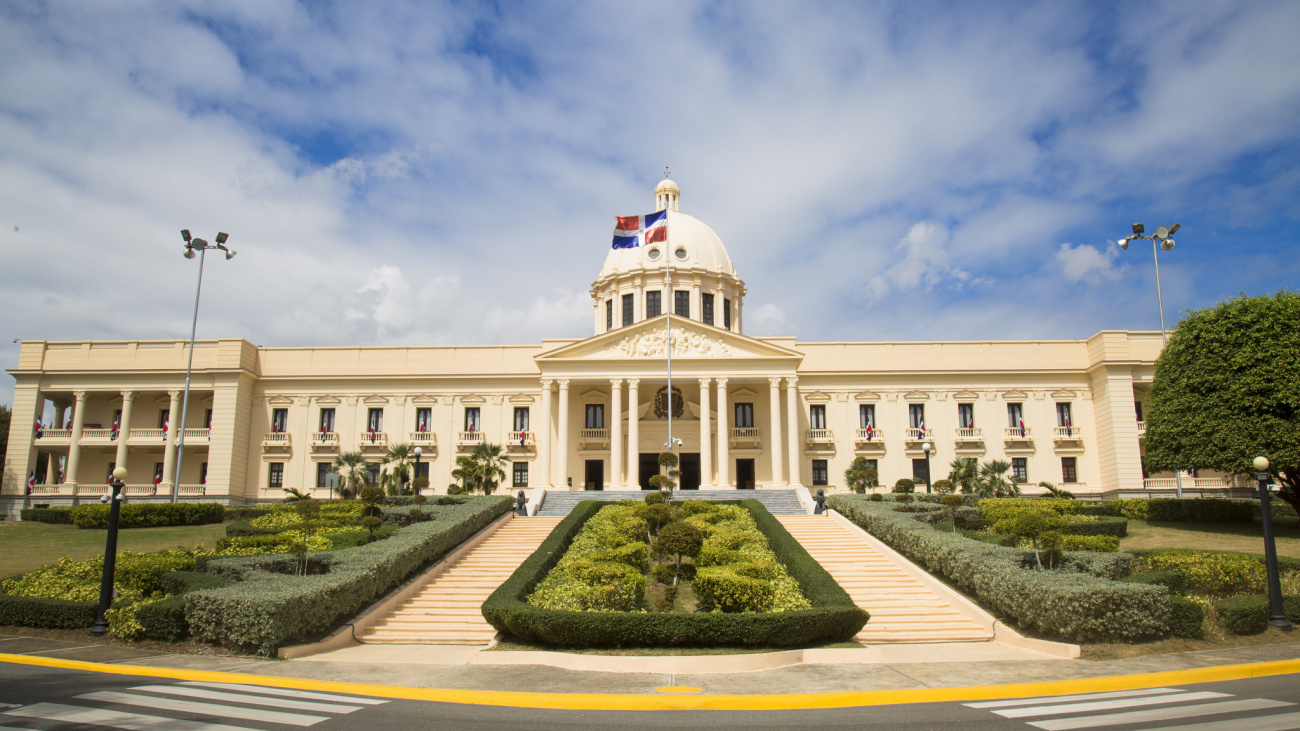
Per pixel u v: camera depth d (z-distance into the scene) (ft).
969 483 157.38
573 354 178.19
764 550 97.50
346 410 192.75
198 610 61.52
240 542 93.40
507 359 196.65
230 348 187.83
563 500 153.79
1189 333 125.59
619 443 174.70
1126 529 115.65
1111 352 186.80
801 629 61.98
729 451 185.47
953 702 47.21
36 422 186.19
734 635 61.31
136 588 72.18
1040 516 77.05
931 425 190.90
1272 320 116.98
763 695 47.39
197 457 190.29
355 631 71.46
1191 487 177.37
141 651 59.82
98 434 187.73
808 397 193.06
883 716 43.27
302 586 66.74
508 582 76.18
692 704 46.14
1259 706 43.37
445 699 47.73
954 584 85.20
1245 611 64.59
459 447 189.67
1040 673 54.60
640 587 72.49
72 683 48.65
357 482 168.55
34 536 121.49
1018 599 68.54
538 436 188.44
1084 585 64.90
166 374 187.83
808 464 189.57
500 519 126.62
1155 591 62.75
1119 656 59.57
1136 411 193.16
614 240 170.30
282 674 53.67
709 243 214.90
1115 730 38.99
